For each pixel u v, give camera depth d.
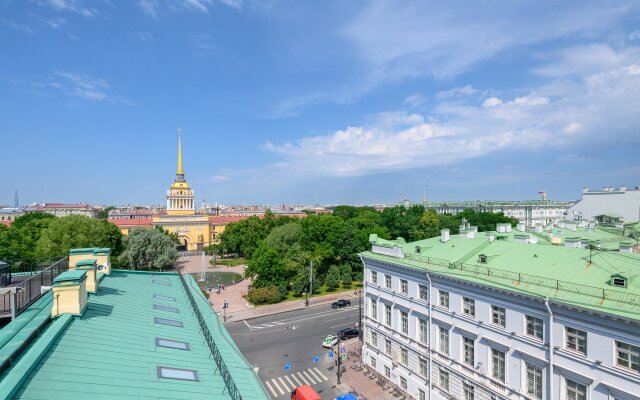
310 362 51.50
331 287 89.56
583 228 65.88
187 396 15.91
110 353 18.08
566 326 27.19
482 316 33.31
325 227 94.25
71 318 20.59
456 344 35.75
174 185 168.38
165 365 18.33
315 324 66.31
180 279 37.34
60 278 20.97
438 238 48.53
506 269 34.03
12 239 83.69
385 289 45.31
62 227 89.00
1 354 15.30
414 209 158.38
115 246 104.25
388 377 45.28
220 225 172.00
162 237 100.06
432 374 38.44
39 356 15.69
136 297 28.08
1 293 21.09
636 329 23.45
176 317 25.84
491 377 32.34
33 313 21.08
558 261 32.62
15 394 13.28
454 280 35.59
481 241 41.09
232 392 16.69
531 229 63.69
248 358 52.72
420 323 40.50
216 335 23.81
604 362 25.05
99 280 30.05
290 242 100.62
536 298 28.45
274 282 81.56
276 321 68.00
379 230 104.75
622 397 24.06
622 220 102.25
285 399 42.59
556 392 27.59
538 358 28.59
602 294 26.41
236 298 83.19
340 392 43.84
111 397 14.45
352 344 57.59
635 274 27.53
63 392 14.08
